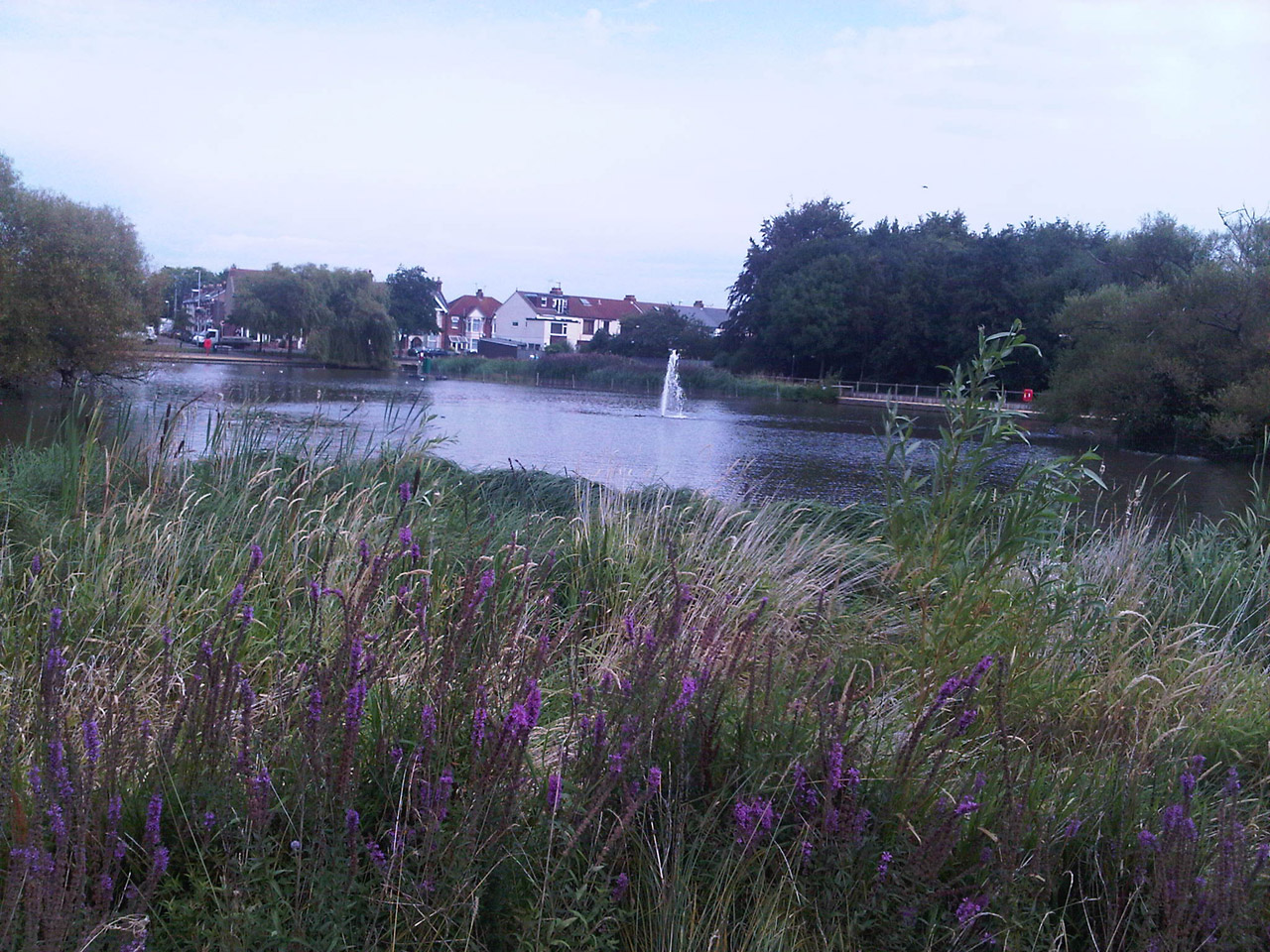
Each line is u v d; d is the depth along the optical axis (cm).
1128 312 3300
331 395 3164
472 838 232
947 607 417
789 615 468
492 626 305
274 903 213
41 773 222
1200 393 3053
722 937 240
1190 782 275
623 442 2194
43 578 397
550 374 6369
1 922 187
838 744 273
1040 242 6281
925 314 6431
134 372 3070
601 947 231
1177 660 470
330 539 462
